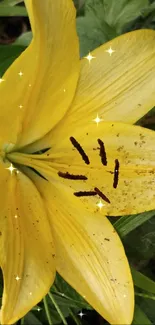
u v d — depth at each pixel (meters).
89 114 0.25
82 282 0.24
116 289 0.23
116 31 0.32
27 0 0.20
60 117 0.24
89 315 0.33
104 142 0.24
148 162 0.24
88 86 0.24
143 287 0.27
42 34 0.21
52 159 0.25
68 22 0.22
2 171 0.24
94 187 0.25
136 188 0.24
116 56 0.24
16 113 0.23
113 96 0.25
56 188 0.25
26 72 0.22
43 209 0.24
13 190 0.24
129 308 0.23
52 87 0.24
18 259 0.22
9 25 0.38
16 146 0.25
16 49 0.29
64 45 0.23
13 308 0.21
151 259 0.32
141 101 0.25
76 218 0.25
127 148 0.24
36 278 0.22
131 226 0.27
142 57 0.24
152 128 0.32
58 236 0.24
